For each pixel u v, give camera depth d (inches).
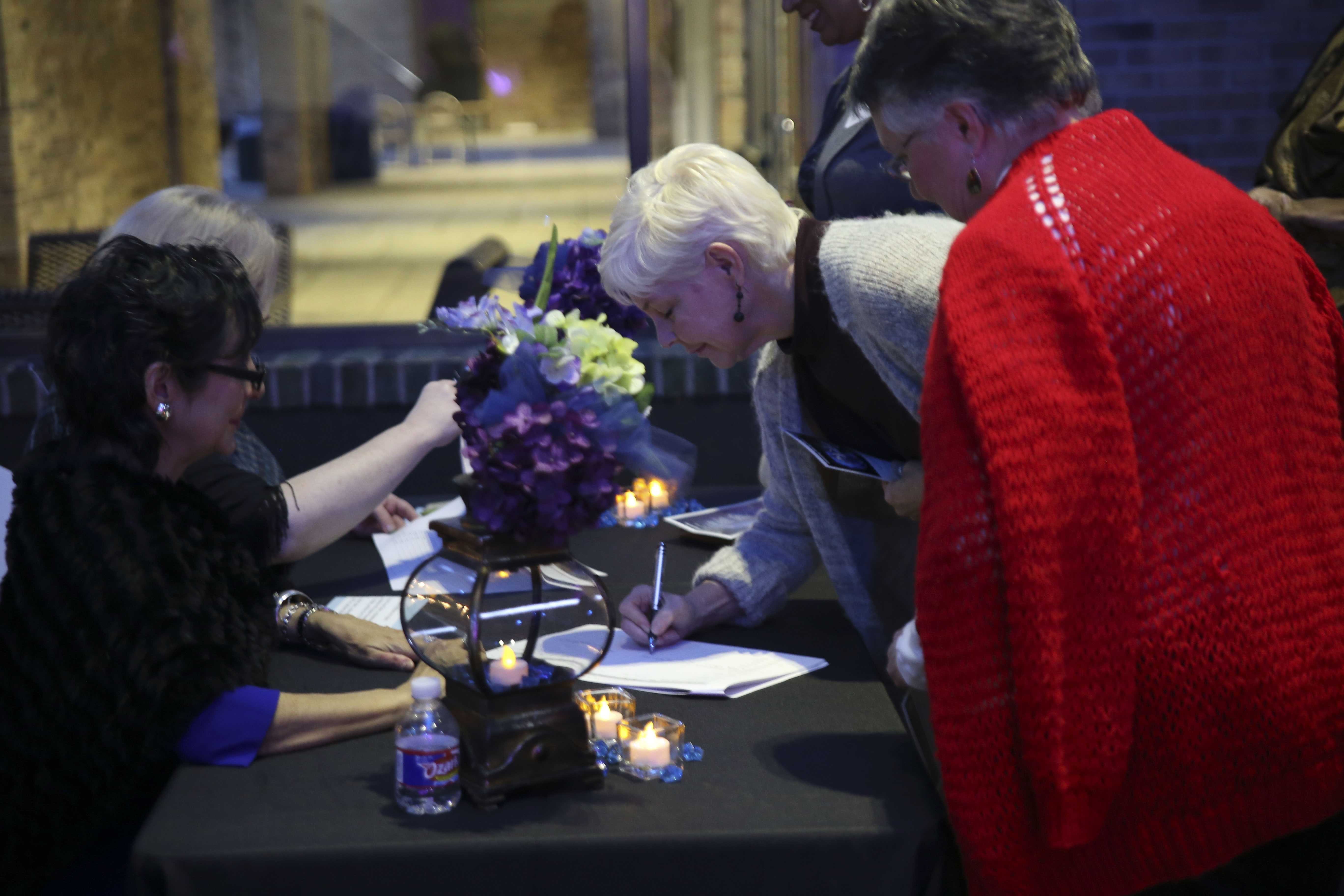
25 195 271.6
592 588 52.7
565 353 49.1
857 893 48.1
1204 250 48.1
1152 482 47.1
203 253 60.5
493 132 722.2
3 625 55.9
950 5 50.7
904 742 56.6
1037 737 45.8
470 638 49.9
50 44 293.4
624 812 49.7
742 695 62.6
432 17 679.1
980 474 46.8
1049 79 50.5
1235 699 46.9
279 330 136.9
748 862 47.6
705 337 63.4
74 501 56.4
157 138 382.9
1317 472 50.1
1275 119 144.6
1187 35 143.3
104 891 57.5
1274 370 48.6
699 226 60.4
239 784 52.7
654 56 211.5
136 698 53.9
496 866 47.1
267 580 69.9
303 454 130.0
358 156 530.0
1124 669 46.3
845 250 61.4
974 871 48.2
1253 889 58.6
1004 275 47.0
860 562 71.4
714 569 72.7
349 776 53.6
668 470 51.8
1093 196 48.4
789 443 70.8
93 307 57.2
